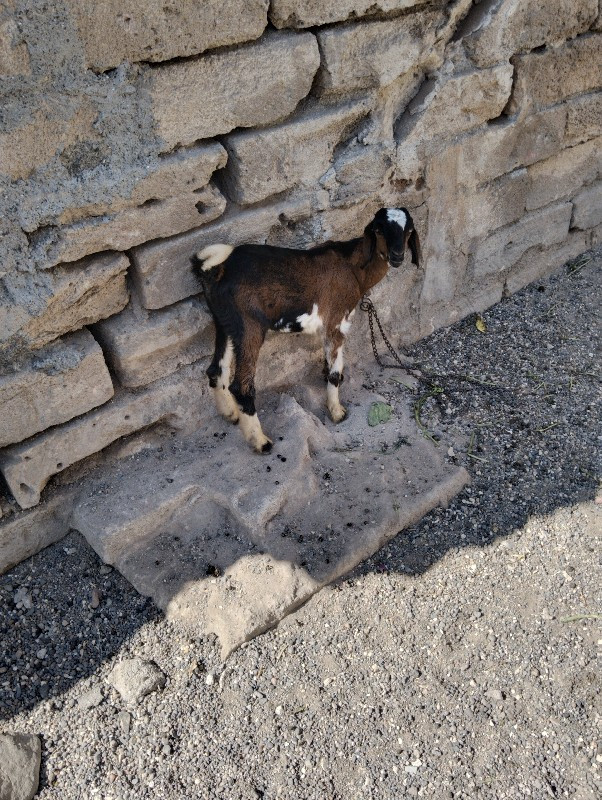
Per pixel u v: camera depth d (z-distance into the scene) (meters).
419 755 1.17
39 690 1.26
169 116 1.26
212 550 1.42
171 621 1.34
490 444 1.69
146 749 1.18
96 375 1.37
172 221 1.34
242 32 1.26
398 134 1.64
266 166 1.42
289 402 1.63
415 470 1.58
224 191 1.45
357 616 1.35
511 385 1.87
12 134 1.11
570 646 1.30
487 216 1.94
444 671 1.27
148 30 1.16
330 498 1.50
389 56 1.49
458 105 1.68
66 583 1.41
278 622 1.34
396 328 1.91
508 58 1.72
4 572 1.42
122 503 1.43
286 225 1.55
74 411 1.37
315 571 1.37
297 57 1.35
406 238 1.42
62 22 1.08
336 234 1.63
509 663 1.28
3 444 1.31
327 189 1.56
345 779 1.14
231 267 1.37
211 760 1.17
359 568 1.42
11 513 1.40
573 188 2.16
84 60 1.13
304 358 1.70
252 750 1.18
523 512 1.54
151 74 1.21
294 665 1.28
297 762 1.16
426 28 1.52
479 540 1.48
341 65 1.42
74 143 1.18
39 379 1.30
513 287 2.19
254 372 1.46
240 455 1.53
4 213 1.16
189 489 1.45
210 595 1.35
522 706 1.22
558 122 1.94
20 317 1.24
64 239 1.23
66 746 1.19
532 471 1.63
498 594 1.38
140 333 1.39
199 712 1.23
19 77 1.08
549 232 2.18
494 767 1.15
